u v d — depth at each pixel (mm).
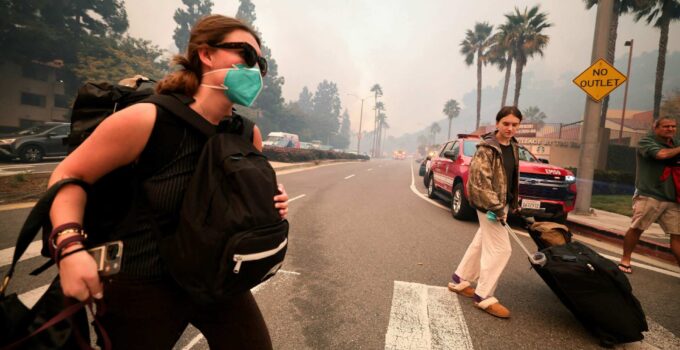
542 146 23141
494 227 2990
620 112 64812
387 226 6312
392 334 2605
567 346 2543
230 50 1119
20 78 31906
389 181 15875
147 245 1039
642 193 4047
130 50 36469
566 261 2643
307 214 7047
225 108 1179
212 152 1043
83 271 850
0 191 6930
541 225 3041
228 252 930
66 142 1119
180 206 1040
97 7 34531
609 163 19172
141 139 984
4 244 4188
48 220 905
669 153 3660
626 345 2623
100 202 1043
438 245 5133
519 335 2670
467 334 2652
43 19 30844
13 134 13750
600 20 8289
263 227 998
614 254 5438
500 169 2973
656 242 5543
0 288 861
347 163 33719
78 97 1112
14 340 861
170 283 1076
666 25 25578
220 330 1272
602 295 2529
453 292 3422
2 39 28297
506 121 3029
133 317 1053
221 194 988
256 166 1072
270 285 3426
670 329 2896
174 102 1053
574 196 6445
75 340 921
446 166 8750
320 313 2887
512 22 34281
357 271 3920
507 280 3852
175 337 1164
